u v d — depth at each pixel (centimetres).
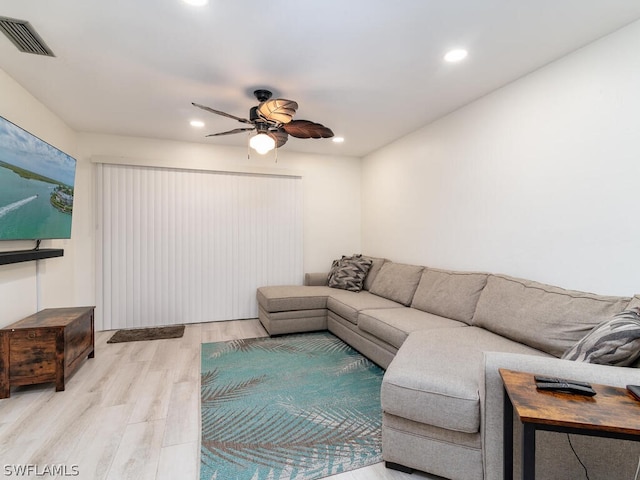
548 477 132
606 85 193
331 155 492
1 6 169
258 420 199
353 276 413
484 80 252
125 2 167
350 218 504
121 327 391
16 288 258
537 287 215
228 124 354
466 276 274
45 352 229
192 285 419
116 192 387
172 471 155
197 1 166
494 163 269
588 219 202
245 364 287
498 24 184
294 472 157
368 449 175
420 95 279
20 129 236
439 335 219
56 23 184
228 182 435
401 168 401
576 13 174
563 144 216
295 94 278
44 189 271
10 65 232
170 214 409
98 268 382
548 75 227
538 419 94
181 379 254
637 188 179
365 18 179
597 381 118
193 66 233
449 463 147
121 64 230
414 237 375
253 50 212
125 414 204
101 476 151
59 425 191
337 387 244
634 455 123
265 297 378
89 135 381
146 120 342
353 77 248
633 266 181
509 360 133
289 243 466
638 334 123
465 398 142
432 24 184
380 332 262
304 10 173
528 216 241
